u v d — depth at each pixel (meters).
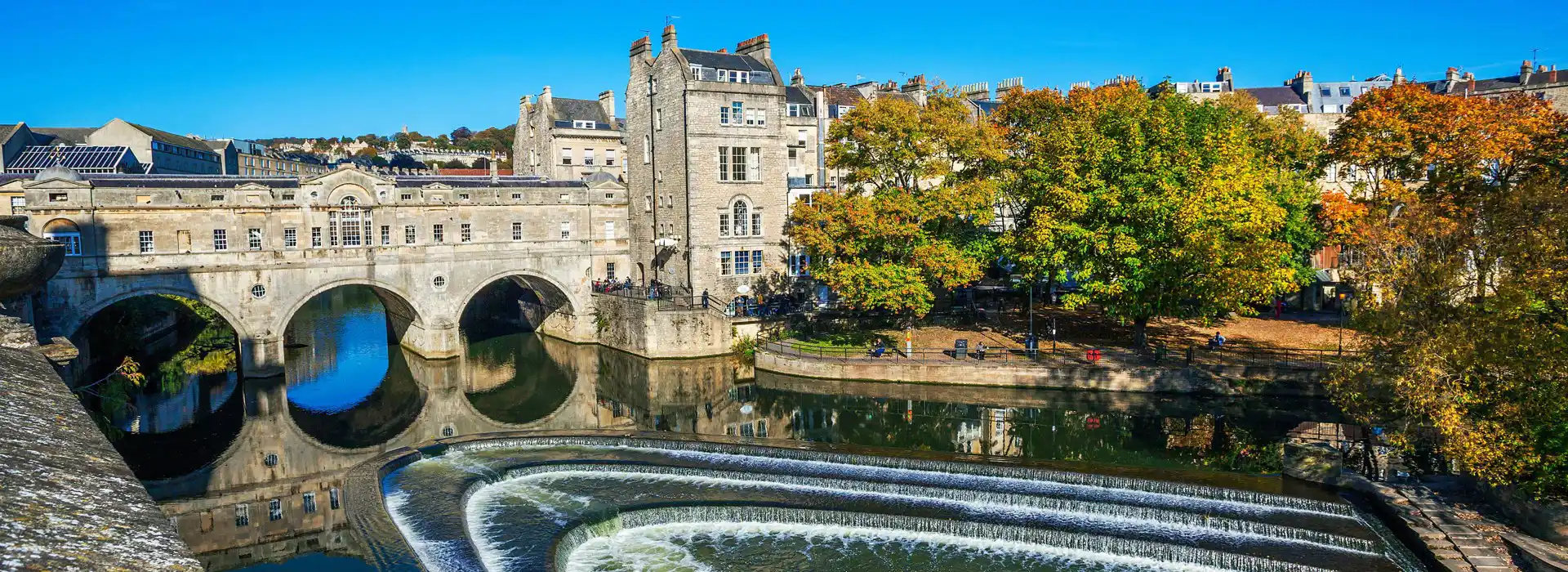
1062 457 40.22
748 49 74.19
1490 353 26.83
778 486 35.06
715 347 63.34
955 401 50.62
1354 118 54.19
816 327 63.50
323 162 198.25
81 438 10.12
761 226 69.50
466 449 39.72
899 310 61.25
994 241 58.34
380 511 31.69
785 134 74.31
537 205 69.25
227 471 40.47
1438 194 47.09
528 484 35.44
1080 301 50.72
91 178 57.25
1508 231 29.36
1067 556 28.70
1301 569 26.61
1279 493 32.09
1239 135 55.06
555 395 56.00
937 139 58.97
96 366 59.47
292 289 59.34
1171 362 51.06
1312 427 43.78
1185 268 47.72
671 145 68.25
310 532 31.94
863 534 30.53
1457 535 27.38
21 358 14.69
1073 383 51.00
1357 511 30.42
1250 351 53.19
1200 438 42.53
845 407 50.56
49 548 6.33
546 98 91.50
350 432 47.56
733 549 29.53
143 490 8.70
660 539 30.33
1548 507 26.45
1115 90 62.75
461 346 73.06
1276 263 46.62
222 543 30.95
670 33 67.88
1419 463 36.44
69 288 52.75
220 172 135.50
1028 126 63.44
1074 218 51.50
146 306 68.44
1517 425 27.45
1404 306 30.33
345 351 70.94
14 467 8.08
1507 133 47.28
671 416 49.81
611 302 68.19
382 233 63.28
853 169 64.25
